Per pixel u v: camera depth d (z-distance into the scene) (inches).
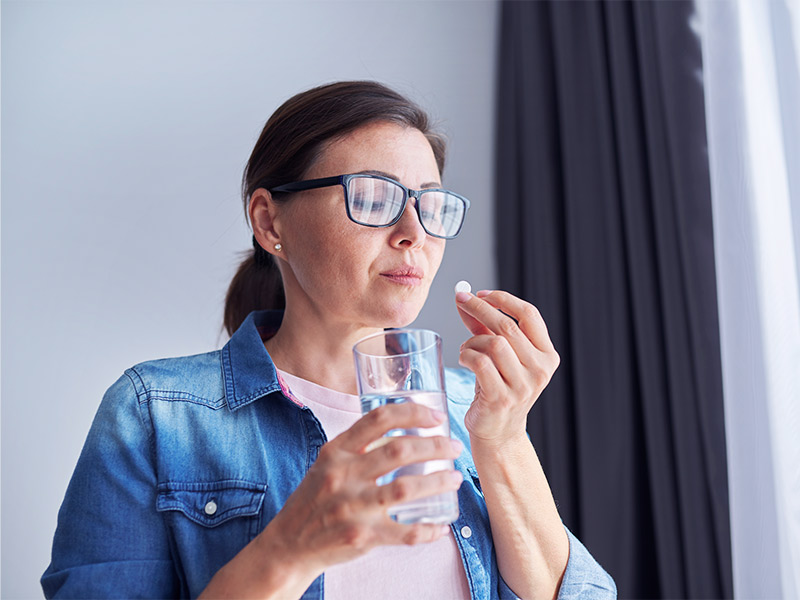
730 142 57.1
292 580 27.5
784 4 53.1
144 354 80.1
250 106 85.1
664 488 64.2
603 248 72.2
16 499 76.2
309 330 39.7
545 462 73.7
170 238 82.0
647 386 66.3
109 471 34.7
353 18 88.1
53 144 81.7
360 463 25.6
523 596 37.1
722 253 56.9
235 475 35.5
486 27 89.0
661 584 63.2
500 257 81.3
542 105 79.4
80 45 83.8
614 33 72.2
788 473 51.0
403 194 36.6
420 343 27.5
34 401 77.8
